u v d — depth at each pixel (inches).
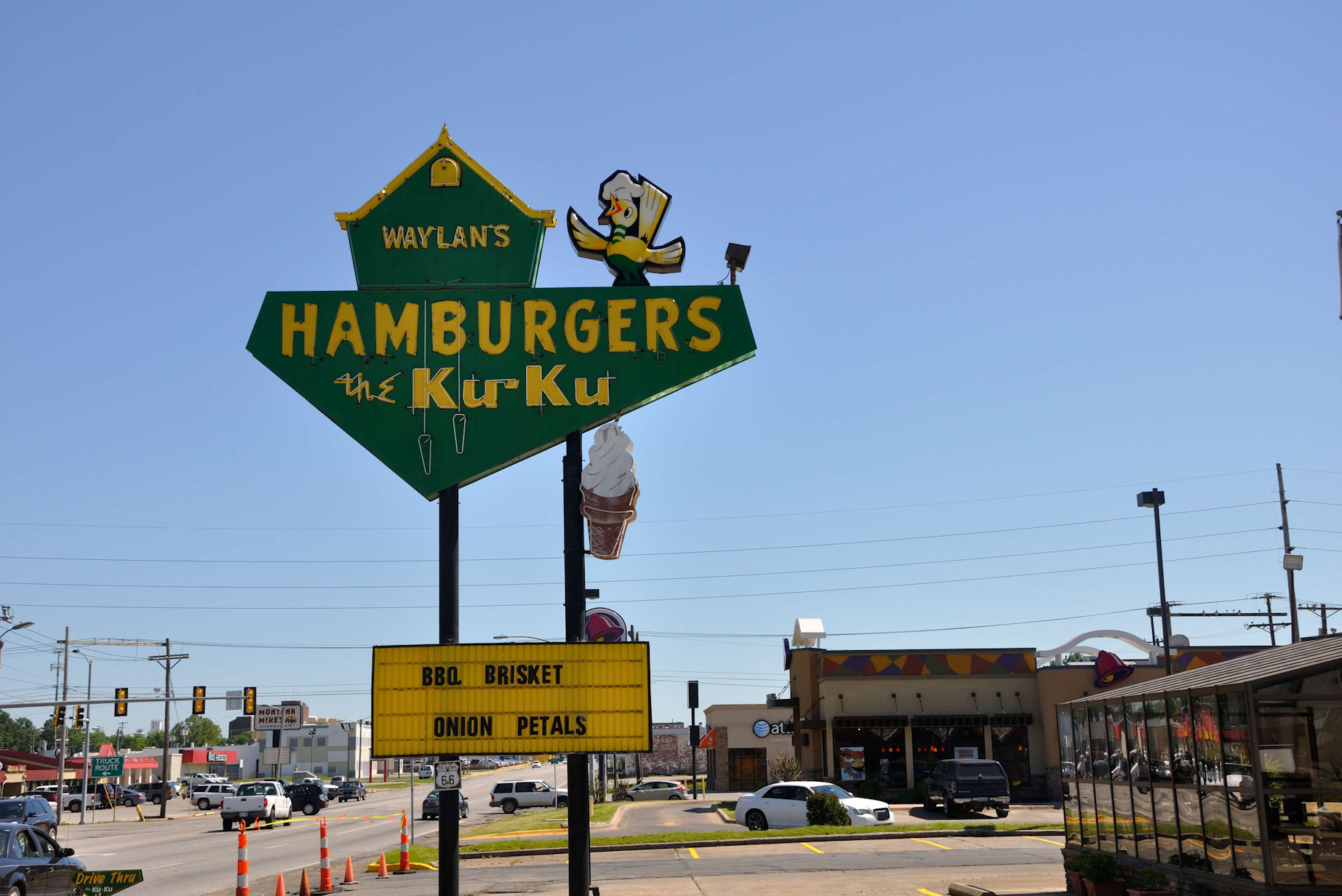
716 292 597.0
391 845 1368.1
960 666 1749.5
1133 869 617.9
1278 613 2089.1
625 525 581.9
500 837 1226.0
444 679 540.1
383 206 600.4
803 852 975.6
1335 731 485.7
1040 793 1695.4
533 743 534.6
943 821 1264.8
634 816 1606.8
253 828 1904.5
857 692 1740.9
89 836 1782.7
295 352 586.2
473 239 598.9
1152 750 597.6
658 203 610.5
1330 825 474.6
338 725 5693.9
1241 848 495.5
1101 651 1718.8
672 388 587.2
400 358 587.8
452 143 606.2
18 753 3110.2
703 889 737.0
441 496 580.7
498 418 583.5
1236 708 500.7
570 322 592.7
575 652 541.6
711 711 2337.6
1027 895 666.8
